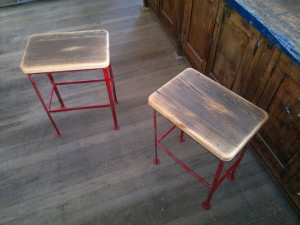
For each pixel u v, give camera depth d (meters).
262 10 1.23
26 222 1.48
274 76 1.26
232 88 1.68
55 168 1.71
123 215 1.49
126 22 2.90
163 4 2.51
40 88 2.22
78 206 1.53
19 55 2.55
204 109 1.16
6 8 3.21
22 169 1.71
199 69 2.10
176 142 1.81
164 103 1.18
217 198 1.54
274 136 1.42
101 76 2.31
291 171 1.36
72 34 1.56
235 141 1.05
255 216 1.47
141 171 1.67
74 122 1.95
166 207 1.52
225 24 1.53
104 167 1.70
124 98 2.11
